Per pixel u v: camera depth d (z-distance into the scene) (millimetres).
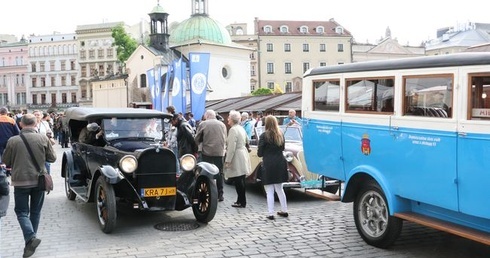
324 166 7590
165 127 9578
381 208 6605
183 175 8484
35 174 6652
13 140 6648
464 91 5320
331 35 96250
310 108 7883
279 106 22859
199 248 6828
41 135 6852
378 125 6438
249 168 9695
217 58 53344
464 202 5309
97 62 96688
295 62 95188
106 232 7645
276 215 8875
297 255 6449
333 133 7320
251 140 11641
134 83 54938
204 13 57219
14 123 12219
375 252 6484
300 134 11992
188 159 8539
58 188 12289
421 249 6566
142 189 7875
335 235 7414
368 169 6559
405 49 92312
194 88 19375
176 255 6504
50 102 107000
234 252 6621
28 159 6633
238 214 9008
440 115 5617
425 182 5770
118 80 57312
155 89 24625
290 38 94938
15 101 111562
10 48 111312
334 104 7332
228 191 11688
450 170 5457
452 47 80625
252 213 9086
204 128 9836
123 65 62844
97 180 7977
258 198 10688
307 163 8039
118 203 9758
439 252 6418
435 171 5637
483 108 5160
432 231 7438
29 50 108125
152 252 6645
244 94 55812
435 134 5625
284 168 8594
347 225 8031
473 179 5199
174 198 8125
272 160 8523
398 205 6219
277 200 10422
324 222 8281
